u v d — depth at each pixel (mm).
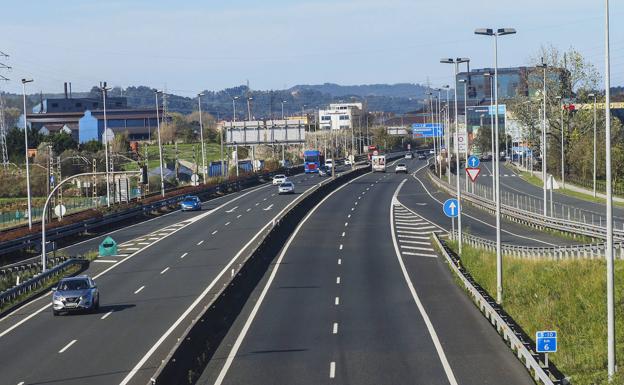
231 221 112750
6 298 60844
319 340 45812
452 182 171375
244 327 49938
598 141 153750
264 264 76375
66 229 99688
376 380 36688
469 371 37969
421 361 40250
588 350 45844
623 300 54062
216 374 38562
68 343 45938
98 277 72188
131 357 41781
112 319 52906
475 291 56656
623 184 141875
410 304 56938
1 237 86250
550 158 173000
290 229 102312
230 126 171000
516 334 41812
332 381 36688
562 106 165375
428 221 110875
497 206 60000
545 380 32500
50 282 70188
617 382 35906
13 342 46969
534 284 63219
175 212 130000
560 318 54062
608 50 38219
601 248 66875
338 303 57812
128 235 103188
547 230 98000
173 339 46000
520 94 182000
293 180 189000
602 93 170625
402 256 81312
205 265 76188
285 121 169625
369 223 108688
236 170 185625
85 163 179625
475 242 87188
